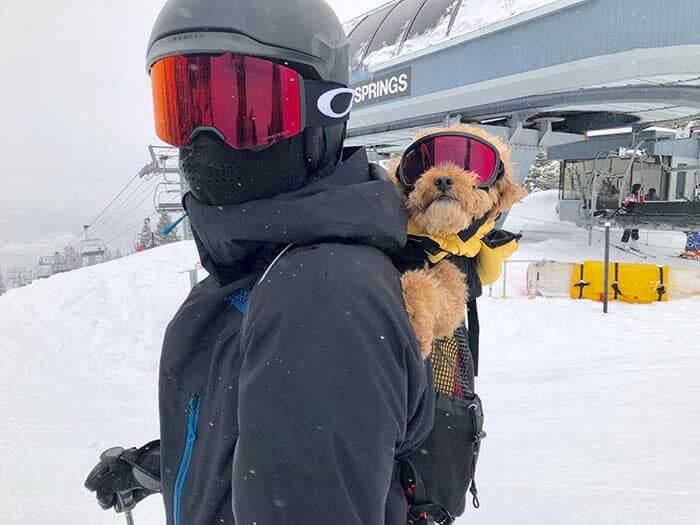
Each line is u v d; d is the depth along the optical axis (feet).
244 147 3.01
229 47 2.92
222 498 2.95
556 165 149.07
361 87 60.39
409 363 2.84
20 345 25.43
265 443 2.44
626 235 52.26
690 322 26.23
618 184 64.34
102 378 20.54
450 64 49.14
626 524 9.46
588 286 32.24
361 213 2.99
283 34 3.02
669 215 46.70
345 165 3.36
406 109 53.83
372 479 2.50
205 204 3.24
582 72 39.34
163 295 32.19
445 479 3.84
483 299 31.81
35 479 11.65
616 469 11.67
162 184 54.34
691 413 14.46
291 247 2.96
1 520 9.91
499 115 49.57
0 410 16.66
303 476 2.41
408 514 3.59
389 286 2.91
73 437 14.33
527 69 42.91
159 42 3.07
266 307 2.65
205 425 3.07
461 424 4.01
